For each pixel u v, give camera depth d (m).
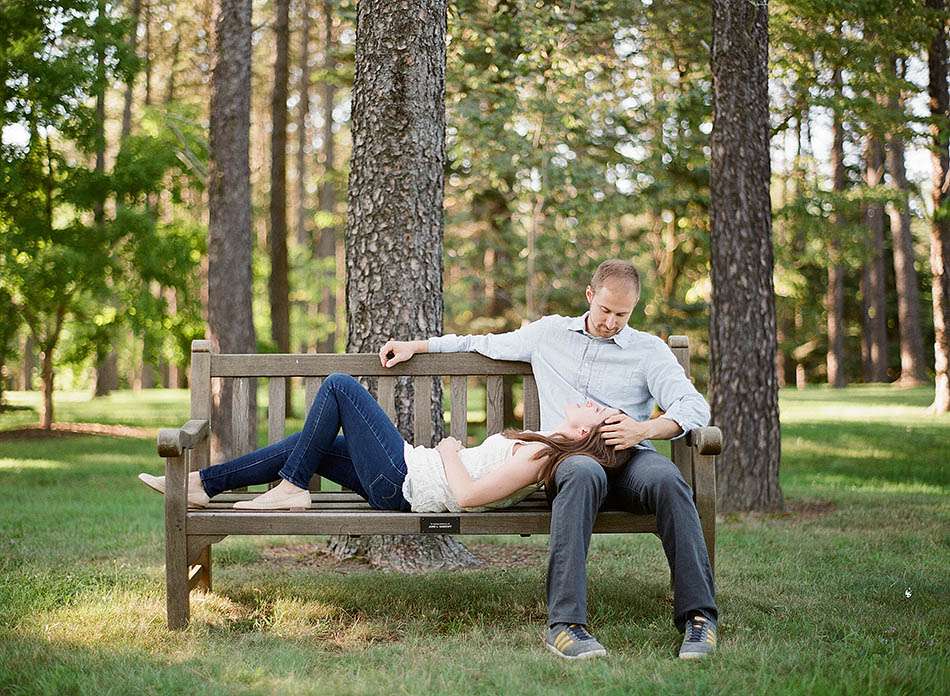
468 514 3.44
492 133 12.16
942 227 15.45
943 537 5.70
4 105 12.94
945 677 2.80
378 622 3.61
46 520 6.26
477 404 20.91
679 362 3.99
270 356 4.04
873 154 20.95
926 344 33.69
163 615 3.64
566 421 3.62
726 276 7.16
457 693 2.70
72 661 2.98
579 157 13.19
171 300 22.19
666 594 4.04
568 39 11.23
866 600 3.97
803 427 15.00
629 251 14.73
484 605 3.83
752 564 4.80
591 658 3.02
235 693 2.70
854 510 6.95
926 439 12.98
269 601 3.93
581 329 3.80
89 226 14.07
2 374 19.08
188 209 15.56
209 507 3.62
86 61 13.23
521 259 14.38
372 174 4.91
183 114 14.24
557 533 3.20
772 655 3.06
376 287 4.89
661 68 12.10
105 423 16.78
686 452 3.84
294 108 27.08
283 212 15.81
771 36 10.72
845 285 34.16
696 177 13.20
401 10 4.88
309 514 3.46
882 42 11.07
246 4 10.87
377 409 3.66
